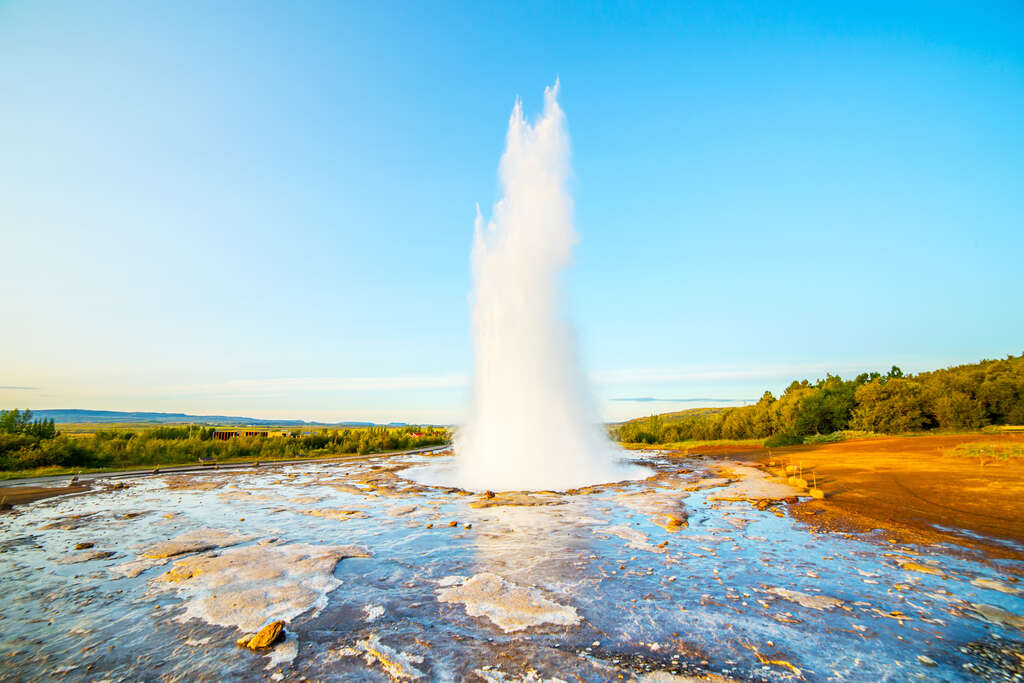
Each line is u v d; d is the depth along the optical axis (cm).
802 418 5034
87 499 2023
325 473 3044
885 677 580
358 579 960
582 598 849
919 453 2730
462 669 612
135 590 910
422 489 2155
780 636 693
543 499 1820
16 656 660
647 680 580
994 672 588
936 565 974
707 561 1053
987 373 4356
